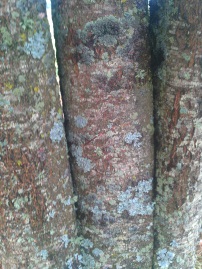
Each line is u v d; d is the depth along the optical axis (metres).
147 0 0.30
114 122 0.31
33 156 0.28
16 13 0.24
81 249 0.36
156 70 0.31
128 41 0.29
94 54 0.29
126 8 0.28
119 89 0.30
